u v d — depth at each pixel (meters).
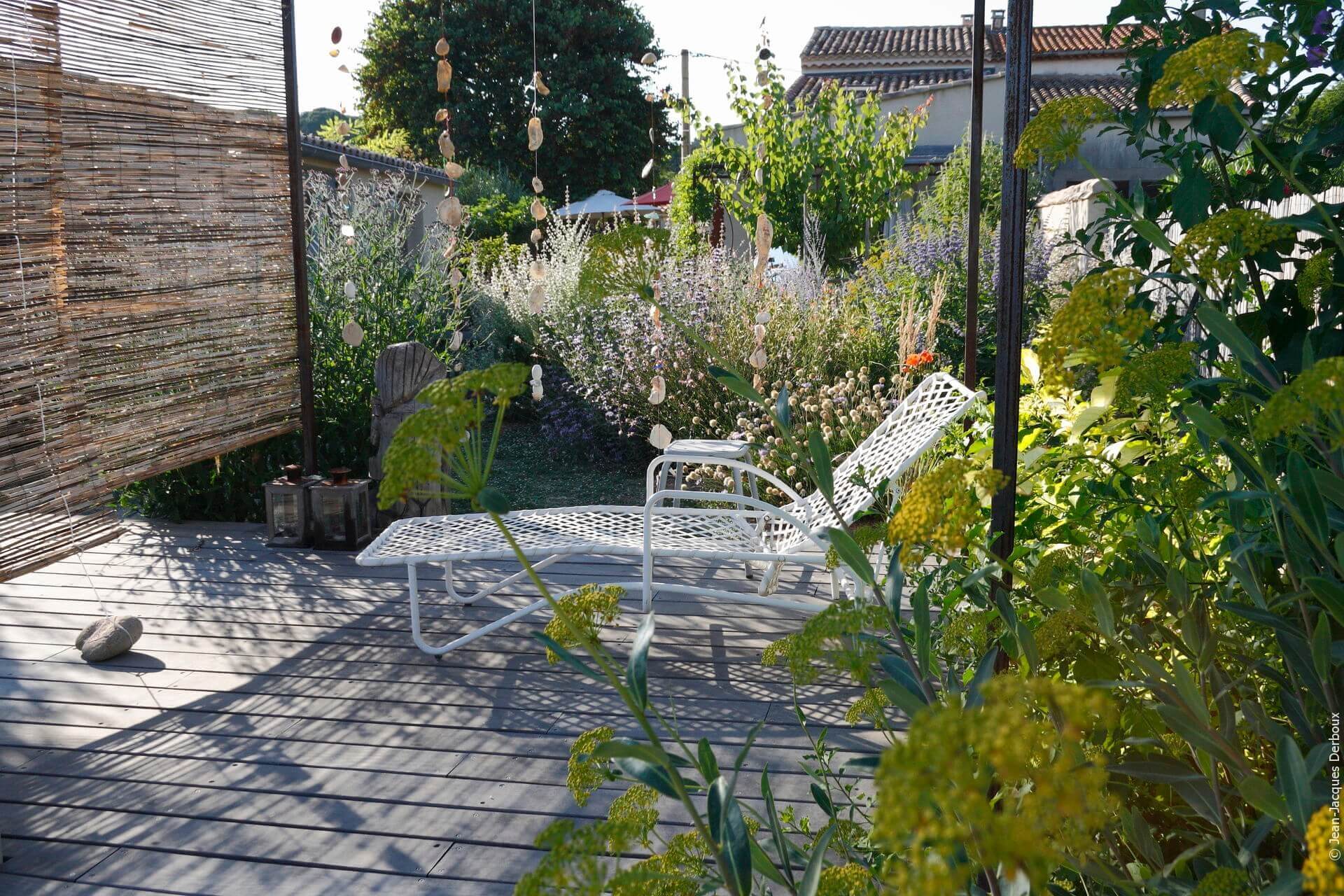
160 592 4.42
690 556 3.52
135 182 4.43
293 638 3.87
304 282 5.39
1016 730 0.58
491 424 8.50
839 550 1.11
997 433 1.85
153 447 4.50
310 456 5.44
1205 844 1.11
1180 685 1.11
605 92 25.77
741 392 1.31
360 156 11.51
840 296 7.54
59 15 3.86
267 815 2.62
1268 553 1.50
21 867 2.39
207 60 4.82
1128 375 1.39
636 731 3.06
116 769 2.87
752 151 11.34
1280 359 1.82
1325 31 1.79
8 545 3.43
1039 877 0.55
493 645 3.80
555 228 10.56
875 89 17.58
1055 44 18.94
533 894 0.79
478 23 25.17
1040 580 1.52
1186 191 1.83
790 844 1.38
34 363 3.60
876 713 1.39
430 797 2.70
